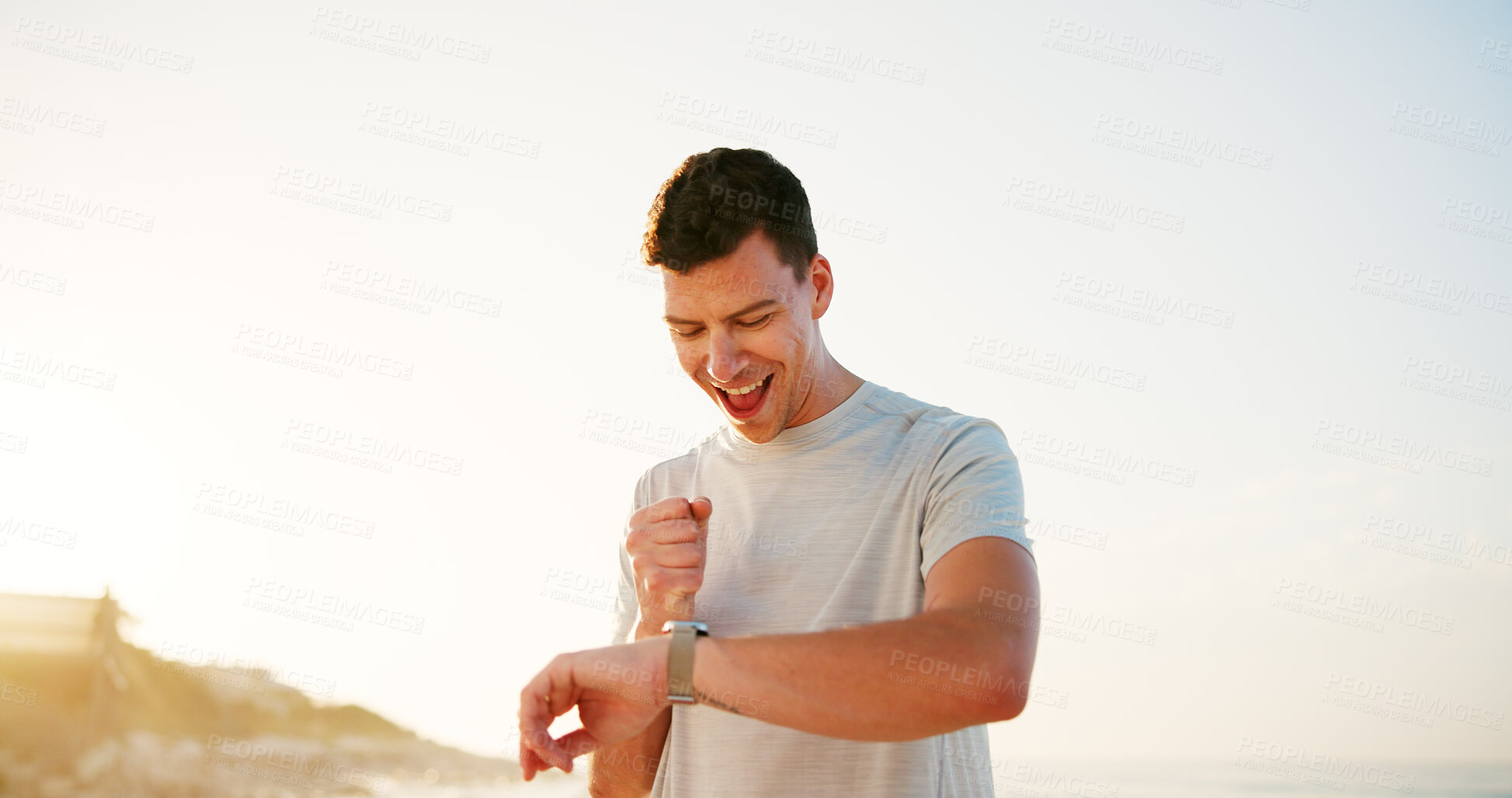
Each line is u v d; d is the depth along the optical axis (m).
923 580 1.27
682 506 1.23
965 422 1.32
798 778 1.26
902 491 1.31
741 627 1.38
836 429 1.42
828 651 0.92
